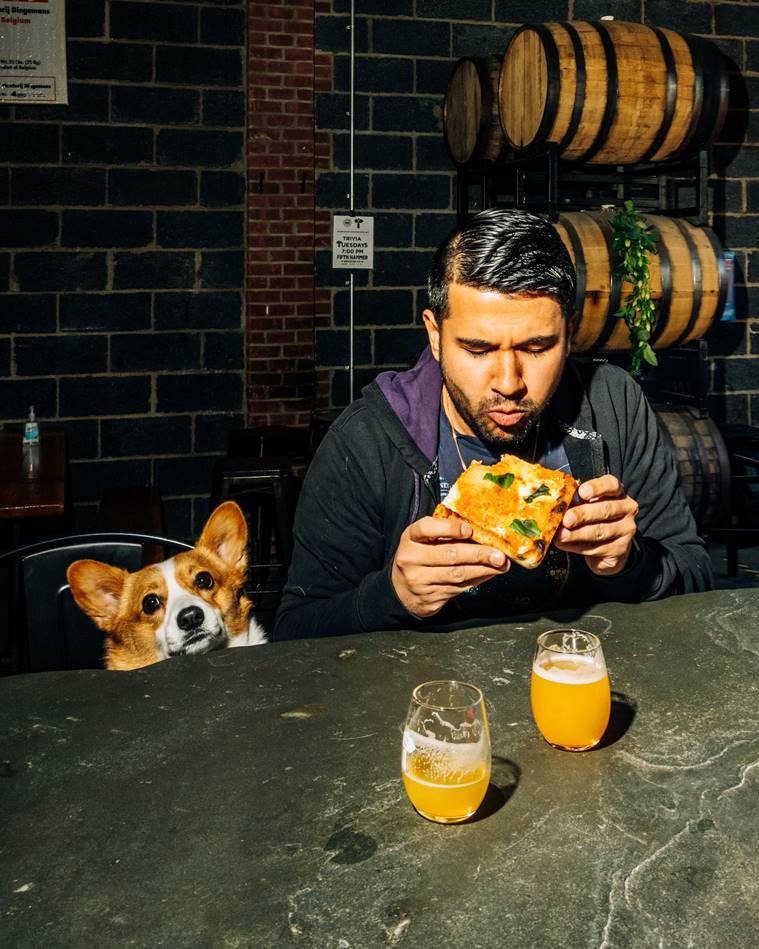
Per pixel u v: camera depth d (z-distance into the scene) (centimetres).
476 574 144
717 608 168
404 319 574
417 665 143
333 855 94
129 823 101
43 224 520
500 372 159
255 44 529
